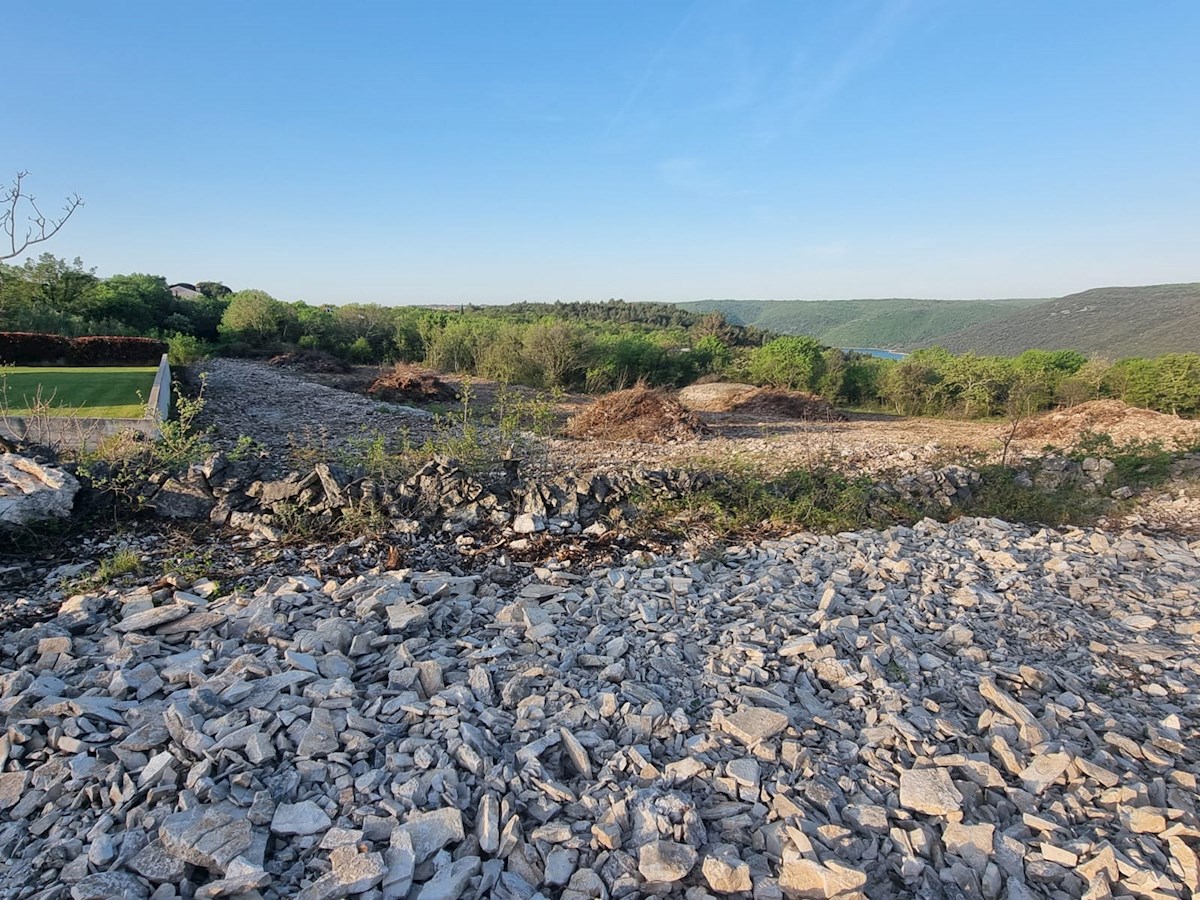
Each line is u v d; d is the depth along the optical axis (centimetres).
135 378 1806
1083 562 611
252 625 409
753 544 651
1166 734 351
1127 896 244
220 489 656
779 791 288
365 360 3112
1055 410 2250
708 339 3216
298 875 235
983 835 267
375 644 399
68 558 551
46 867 235
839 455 1287
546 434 1141
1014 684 391
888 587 527
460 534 635
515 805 271
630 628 447
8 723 305
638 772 295
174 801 264
